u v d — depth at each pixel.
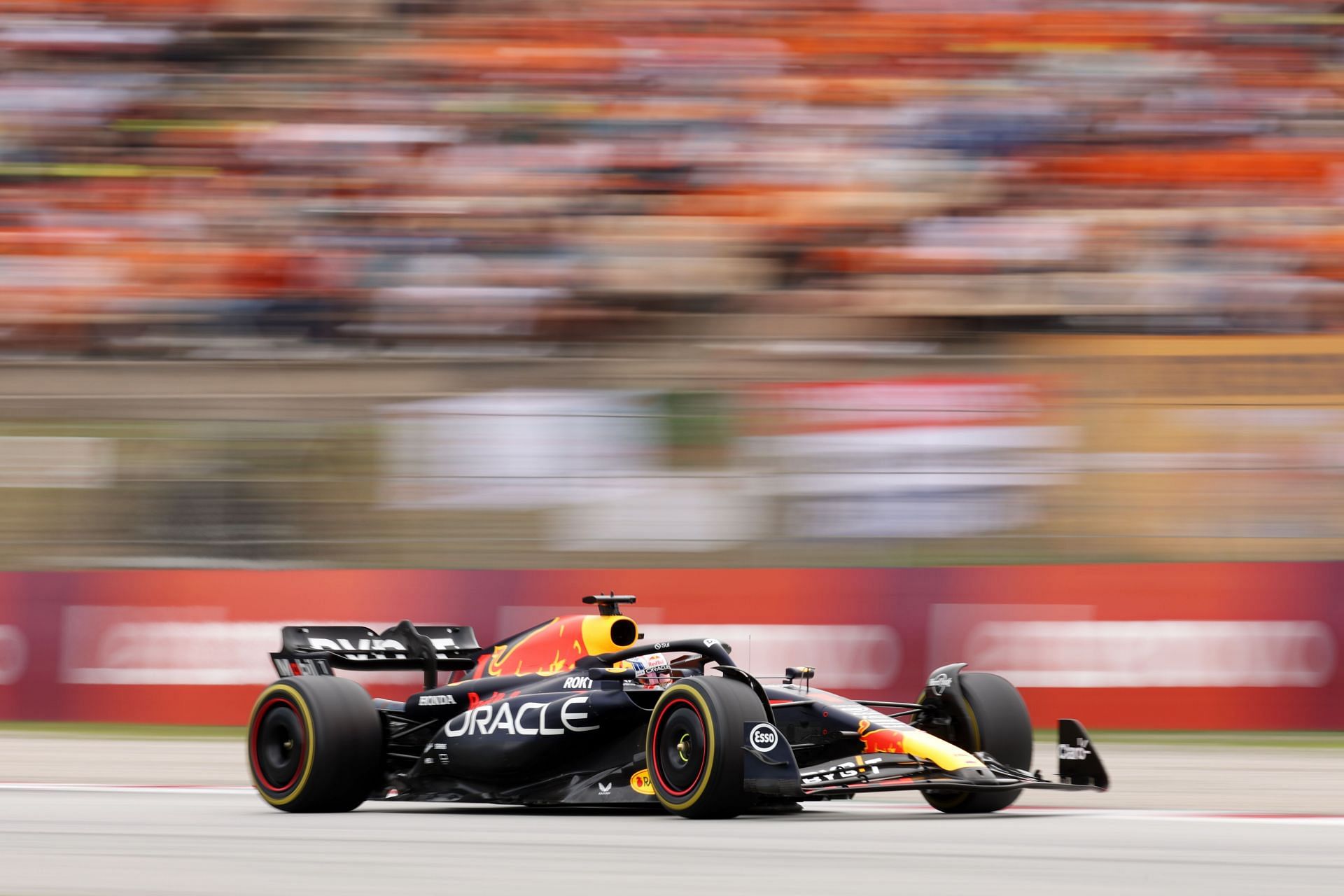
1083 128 59.34
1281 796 24.08
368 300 54.47
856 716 19.95
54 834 18.06
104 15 66.69
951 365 46.56
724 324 53.00
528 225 57.19
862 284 53.81
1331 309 51.72
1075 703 35.97
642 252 55.22
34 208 58.59
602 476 42.19
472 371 48.50
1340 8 63.50
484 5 67.31
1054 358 44.31
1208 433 41.56
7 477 43.84
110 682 38.84
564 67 63.34
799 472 41.56
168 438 44.19
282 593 38.53
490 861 14.97
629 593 37.97
